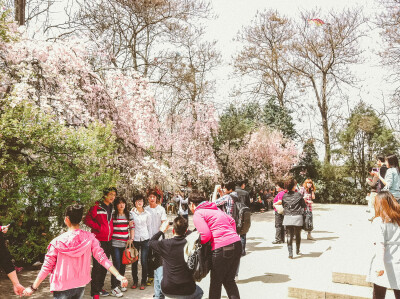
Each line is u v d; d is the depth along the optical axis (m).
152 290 5.83
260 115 30.94
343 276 5.21
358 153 30.05
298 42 31.11
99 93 9.14
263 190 24.14
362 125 28.86
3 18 6.98
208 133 17.09
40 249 5.95
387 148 29.27
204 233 3.89
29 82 7.66
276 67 31.97
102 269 5.44
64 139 6.07
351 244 7.57
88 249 3.29
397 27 21.30
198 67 22.30
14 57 7.64
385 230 3.61
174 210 18.77
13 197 5.62
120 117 9.43
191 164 16.61
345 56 30.66
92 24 13.67
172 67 16.84
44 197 5.64
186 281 3.56
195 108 16.77
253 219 16.30
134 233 5.94
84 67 8.80
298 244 7.94
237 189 7.14
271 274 6.39
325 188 29.64
